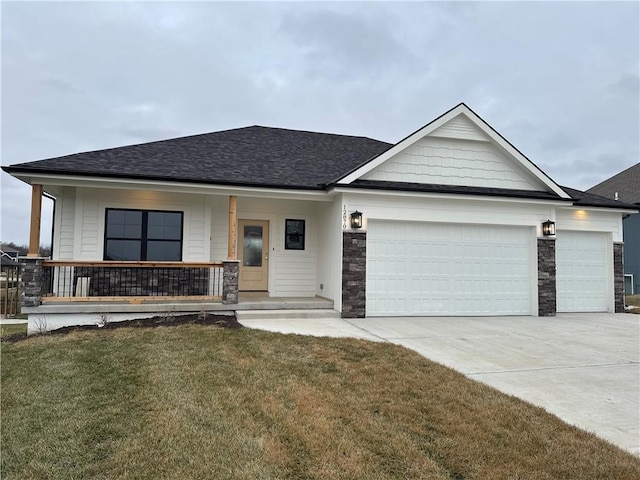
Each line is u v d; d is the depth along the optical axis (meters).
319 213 12.52
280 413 4.21
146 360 6.06
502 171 11.73
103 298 9.28
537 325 9.91
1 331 8.56
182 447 3.50
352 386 5.11
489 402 4.66
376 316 10.61
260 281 12.38
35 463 3.29
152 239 11.05
